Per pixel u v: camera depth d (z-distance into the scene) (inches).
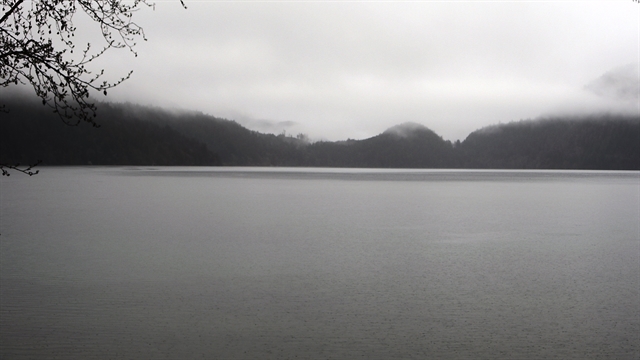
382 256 839.7
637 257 834.2
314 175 6205.7
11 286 625.9
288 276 690.2
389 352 436.5
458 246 943.7
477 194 2578.7
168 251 871.1
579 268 751.1
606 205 1913.1
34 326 487.2
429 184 3806.6
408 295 598.5
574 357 428.5
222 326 493.4
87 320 505.4
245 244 952.9
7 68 258.8
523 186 3545.8
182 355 426.3
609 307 556.1
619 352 437.7
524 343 456.4
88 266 743.7
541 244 968.3
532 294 604.4
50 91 262.5
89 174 5290.4
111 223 1262.3
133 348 439.2
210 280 665.6
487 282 663.1
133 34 274.2
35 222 1267.2
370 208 1743.4
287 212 1584.6
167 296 588.7
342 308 550.9
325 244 957.8
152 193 2434.8
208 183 3533.5
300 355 428.5
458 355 432.1
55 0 261.6
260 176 5344.5
